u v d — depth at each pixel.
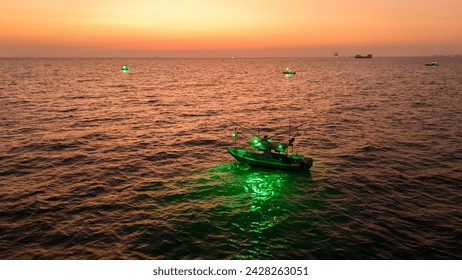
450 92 79.12
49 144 35.78
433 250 17.08
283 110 59.34
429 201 22.64
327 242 17.89
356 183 25.77
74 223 19.61
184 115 55.12
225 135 41.50
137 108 61.50
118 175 27.39
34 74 145.75
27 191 23.83
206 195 23.80
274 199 23.19
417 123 46.09
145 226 19.38
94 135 40.19
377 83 107.19
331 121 48.66
